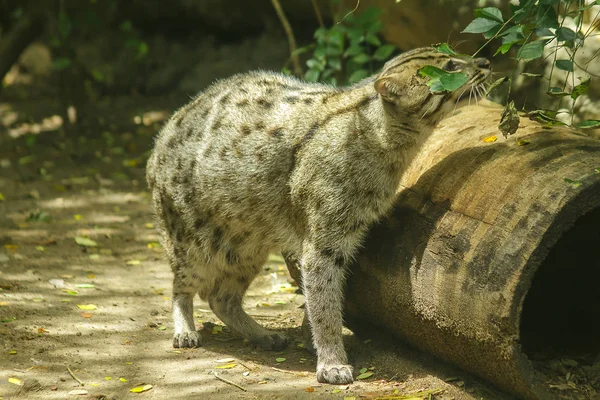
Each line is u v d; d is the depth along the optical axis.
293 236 8.19
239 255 8.59
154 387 7.57
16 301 9.61
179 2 19.78
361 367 7.97
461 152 7.57
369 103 7.75
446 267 6.96
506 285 6.41
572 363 7.75
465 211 7.05
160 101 19.62
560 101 9.00
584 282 8.74
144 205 13.65
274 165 8.03
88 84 19.30
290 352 8.53
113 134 17.64
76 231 12.38
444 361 7.63
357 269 7.93
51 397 7.34
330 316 7.75
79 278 10.53
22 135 17.83
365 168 7.65
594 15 8.94
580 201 6.38
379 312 7.88
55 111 19.69
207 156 8.35
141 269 10.96
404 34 12.16
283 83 8.65
